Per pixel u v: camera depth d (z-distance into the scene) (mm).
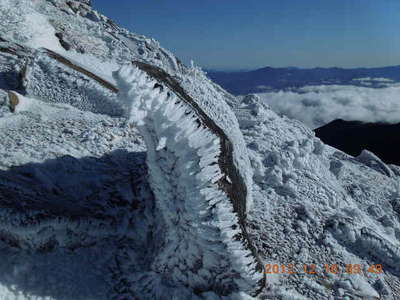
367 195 11336
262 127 11328
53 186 5930
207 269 4492
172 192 4500
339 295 5371
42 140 7633
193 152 4164
